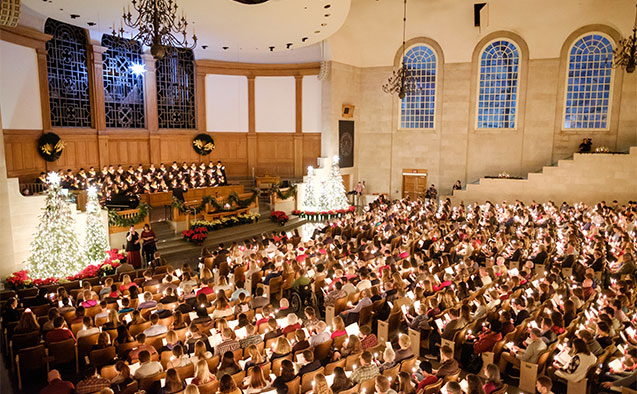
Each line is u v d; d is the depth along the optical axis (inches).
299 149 1114.1
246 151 1111.6
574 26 975.6
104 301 394.0
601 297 426.6
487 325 378.3
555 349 343.9
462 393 271.9
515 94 1049.5
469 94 1078.4
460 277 465.7
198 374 272.5
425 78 1117.7
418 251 601.0
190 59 1044.5
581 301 415.2
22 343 351.9
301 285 487.2
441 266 509.4
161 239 745.6
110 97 908.6
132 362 318.0
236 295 427.2
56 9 695.1
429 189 1088.8
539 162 1043.3
